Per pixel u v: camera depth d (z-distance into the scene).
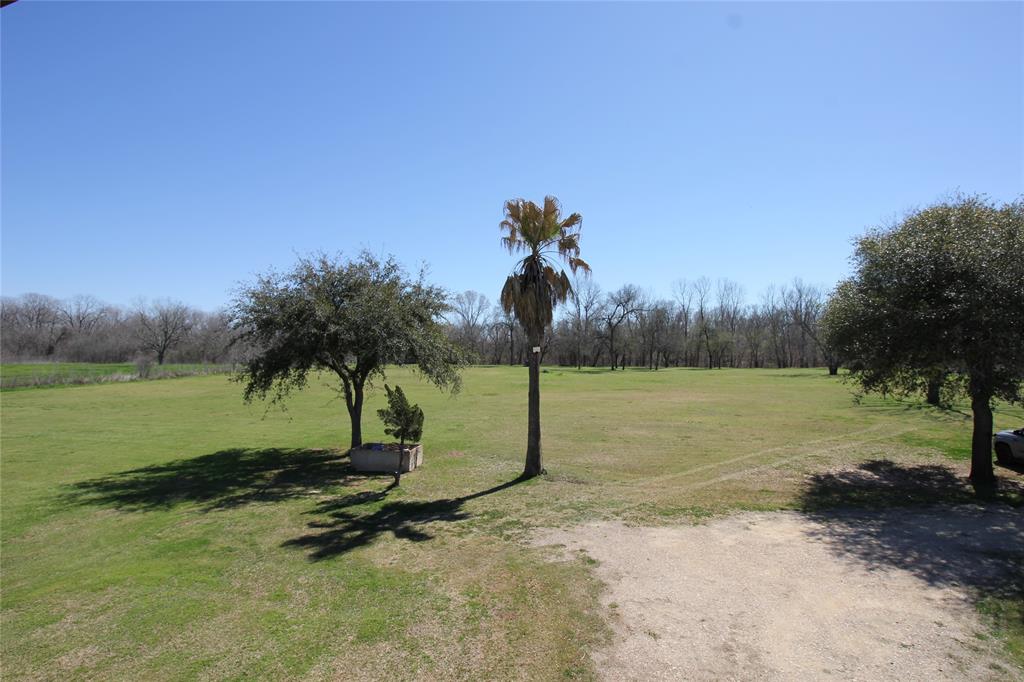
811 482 14.77
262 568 8.98
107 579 8.59
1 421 29.14
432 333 17.97
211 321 111.12
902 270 13.96
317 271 17.08
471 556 9.34
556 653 6.12
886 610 7.12
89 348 103.19
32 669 6.00
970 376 13.67
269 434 24.75
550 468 16.67
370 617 7.08
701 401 36.12
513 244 15.16
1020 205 13.88
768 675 5.64
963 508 12.27
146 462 18.88
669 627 6.69
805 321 97.94
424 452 19.64
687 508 12.26
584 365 123.31
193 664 6.02
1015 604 7.25
